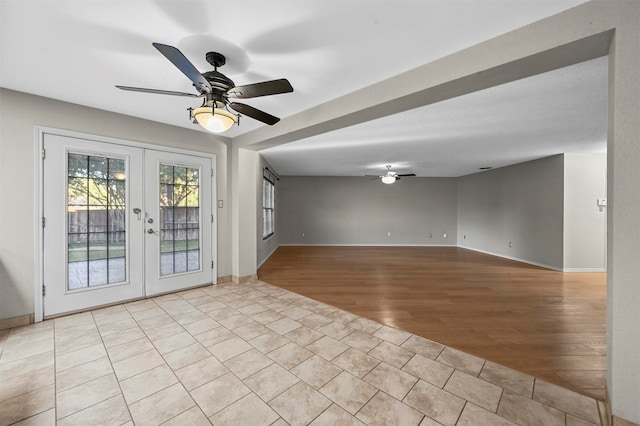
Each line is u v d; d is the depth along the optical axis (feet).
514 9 4.91
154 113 10.44
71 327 8.64
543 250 18.20
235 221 13.97
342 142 14.58
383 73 7.22
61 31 5.54
